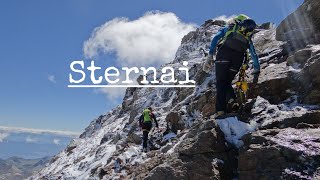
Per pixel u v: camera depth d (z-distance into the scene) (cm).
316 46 806
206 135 621
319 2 915
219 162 601
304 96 704
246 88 731
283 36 1027
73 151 2416
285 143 542
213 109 981
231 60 697
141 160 1039
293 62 801
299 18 972
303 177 487
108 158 1412
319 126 590
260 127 643
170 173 617
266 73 834
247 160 558
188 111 1176
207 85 1199
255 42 1165
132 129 1566
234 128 658
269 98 762
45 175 2145
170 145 975
